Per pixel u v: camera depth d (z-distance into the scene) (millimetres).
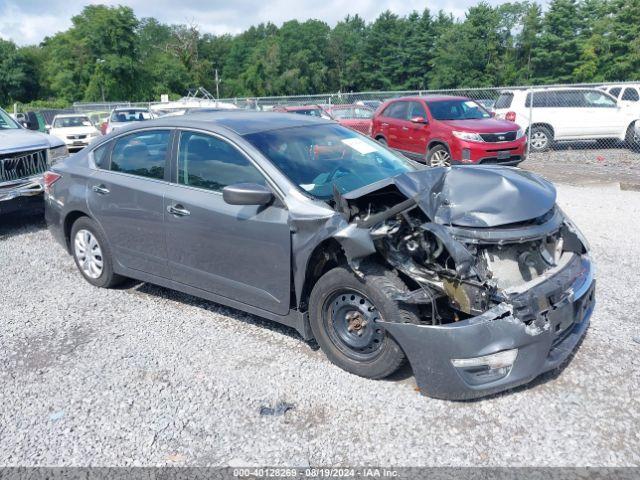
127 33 65188
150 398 3664
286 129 4629
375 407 3465
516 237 3439
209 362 4094
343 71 92438
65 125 21250
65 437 3309
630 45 59969
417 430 3242
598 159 14125
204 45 107562
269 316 4207
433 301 3379
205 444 3201
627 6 60812
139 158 4988
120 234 5113
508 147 11797
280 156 4219
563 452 3021
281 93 90688
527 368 3299
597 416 3305
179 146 4680
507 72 71312
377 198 3955
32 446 3240
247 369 3975
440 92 20500
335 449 3117
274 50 90062
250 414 3453
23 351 4367
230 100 27812
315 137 4648
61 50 66250
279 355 4156
